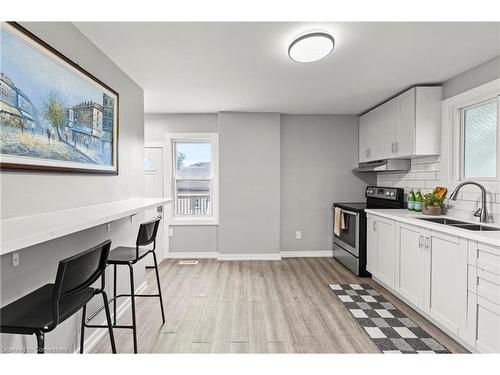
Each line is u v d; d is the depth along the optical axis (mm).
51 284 1606
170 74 2838
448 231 2178
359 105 4109
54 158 1650
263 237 4523
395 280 2994
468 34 2068
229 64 2611
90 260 1311
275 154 4504
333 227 4750
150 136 4582
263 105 4098
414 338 2258
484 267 1885
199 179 4711
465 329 2043
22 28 1383
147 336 2314
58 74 1686
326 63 2594
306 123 4719
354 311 2736
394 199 3869
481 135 2773
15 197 1389
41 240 1076
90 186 2107
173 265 4238
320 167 4754
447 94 3053
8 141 1308
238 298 3053
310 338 2277
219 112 4449
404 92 3357
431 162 3316
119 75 2680
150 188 4617
